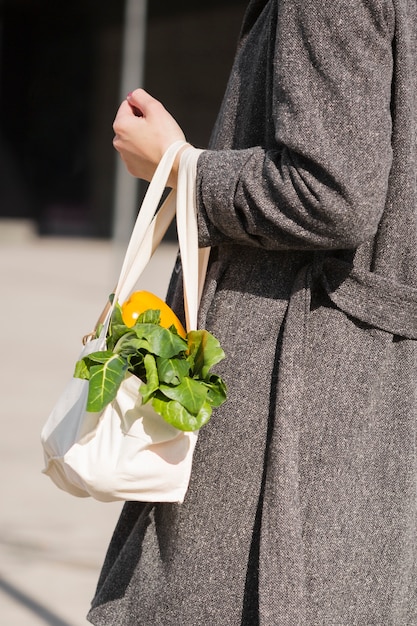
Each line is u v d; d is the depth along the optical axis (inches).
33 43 1288.1
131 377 86.1
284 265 90.7
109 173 1267.2
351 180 80.3
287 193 82.2
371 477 89.7
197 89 1235.2
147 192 90.7
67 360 423.2
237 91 94.3
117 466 85.5
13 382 373.1
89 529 223.1
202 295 93.7
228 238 88.8
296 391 87.7
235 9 1192.8
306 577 87.6
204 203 86.8
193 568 90.4
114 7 1237.7
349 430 88.4
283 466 86.7
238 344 90.7
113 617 94.7
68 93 1285.7
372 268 89.1
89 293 646.5
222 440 90.1
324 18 82.2
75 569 201.0
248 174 84.5
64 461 87.2
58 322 526.3
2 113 1295.5
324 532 87.7
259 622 86.7
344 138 81.1
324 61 82.0
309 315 89.4
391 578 90.9
